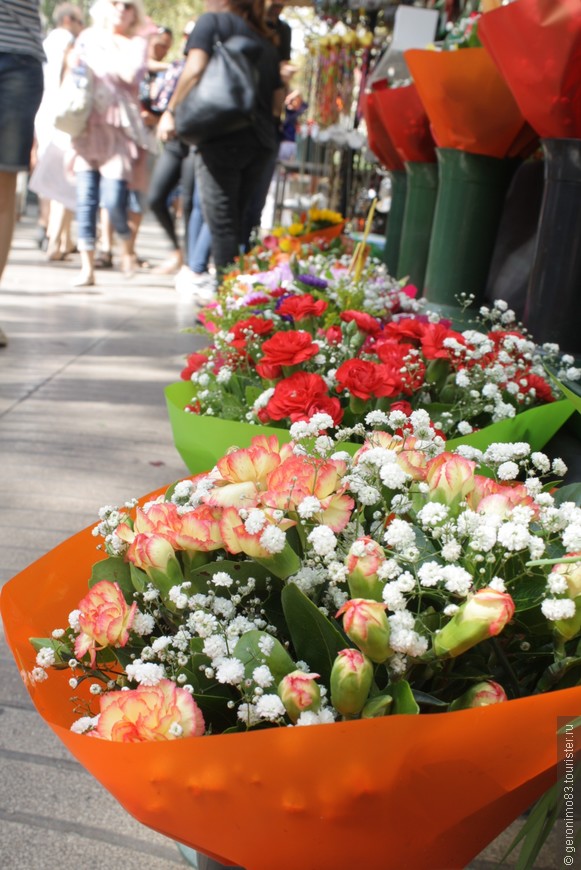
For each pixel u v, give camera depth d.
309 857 1.10
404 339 2.29
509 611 1.04
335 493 1.28
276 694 1.14
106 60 7.73
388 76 5.26
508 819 1.18
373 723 0.97
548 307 2.49
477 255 3.18
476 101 2.90
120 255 10.59
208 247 7.89
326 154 8.52
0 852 1.79
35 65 5.08
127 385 4.93
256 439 1.41
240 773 1.02
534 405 2.29
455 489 1.27
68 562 1.47
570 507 1.22
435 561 1.21
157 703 1.07
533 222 3.29
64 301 7.27
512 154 3.08
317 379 1.91
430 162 3.79
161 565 1.24
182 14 29.86
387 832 1.08
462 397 2.21
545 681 1.18
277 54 5.81
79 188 7.97
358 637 1.06
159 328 6.44
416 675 1.18
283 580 1.24
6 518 3.18
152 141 8.59
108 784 1.10
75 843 1.82
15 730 2.14
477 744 1.02
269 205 10.89
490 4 3.17
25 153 5.16
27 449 3.87
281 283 3.16
